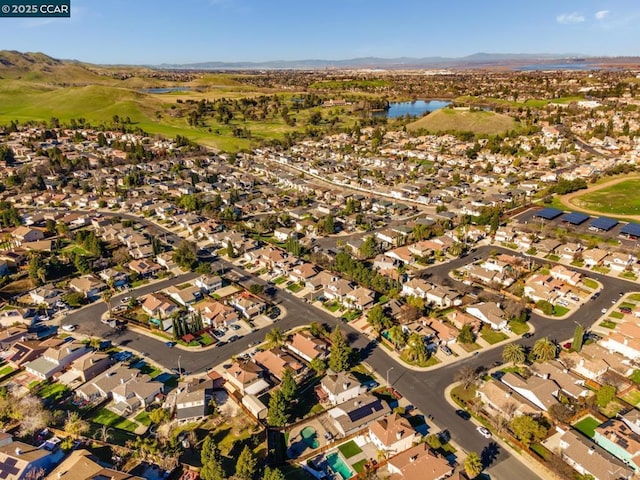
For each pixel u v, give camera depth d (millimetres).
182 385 103938
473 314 129500
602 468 77625
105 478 74875
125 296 144875
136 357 114938
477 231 187125
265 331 125750
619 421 89438
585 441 83500
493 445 86812
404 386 103562
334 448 87188
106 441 88125
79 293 140500
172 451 83062
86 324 129625
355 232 196000
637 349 108625
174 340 121500
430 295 137250
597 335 120000
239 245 179125
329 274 153250
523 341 118688
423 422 92688
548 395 96125
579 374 105688
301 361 113125
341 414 92875
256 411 94750
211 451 78188
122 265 164250
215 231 194125
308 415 95438
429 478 76812
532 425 85188
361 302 134125
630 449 81125
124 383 102125
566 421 90250
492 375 106062
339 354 106062
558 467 79812
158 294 142250
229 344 120375
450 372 107875
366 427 91188
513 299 138375
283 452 86062
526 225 193125
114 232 189250
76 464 78438
